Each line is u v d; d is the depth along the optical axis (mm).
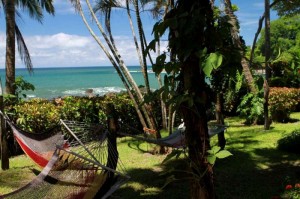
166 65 2957
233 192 5719
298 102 14352
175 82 3109
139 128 12367
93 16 8984
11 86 10938
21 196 4070
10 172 7469
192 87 2979
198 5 2826
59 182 4500
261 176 6539
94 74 117938
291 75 15188
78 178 4715
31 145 7023
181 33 2793
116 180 4641
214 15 2900
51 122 10031
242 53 2869
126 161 8094
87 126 6578
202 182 3115
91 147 5859
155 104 12469
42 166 6520
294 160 7543
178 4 2928
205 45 2818
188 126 3117
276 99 12336
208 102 3084
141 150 9219
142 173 7047
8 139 9352
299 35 39406
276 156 7906
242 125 12375
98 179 4656
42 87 54031
